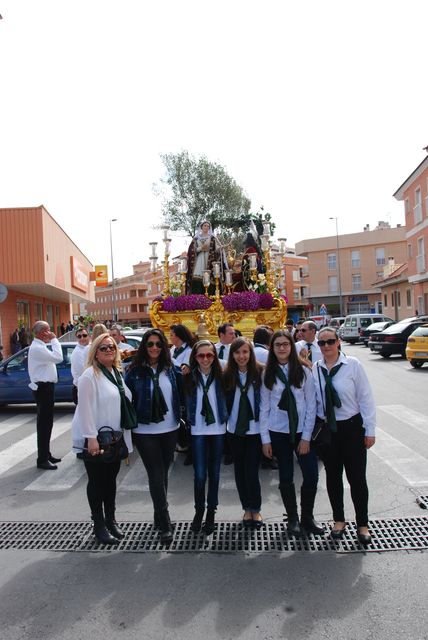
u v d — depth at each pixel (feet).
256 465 15.72
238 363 15.70
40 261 66.39
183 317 32.09
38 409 22.76
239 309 31.60
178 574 12.93
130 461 23.90
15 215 66.23
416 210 95.81
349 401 14.44
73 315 146.82
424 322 69.21
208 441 15.65
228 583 12.40
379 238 176.65
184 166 99.30
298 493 18.78
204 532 15.11
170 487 19.90
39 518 17.07
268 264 33.63
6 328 75.20
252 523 15.49
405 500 17.46
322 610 11.12
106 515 15.37
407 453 23.07
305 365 15.17
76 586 12.49
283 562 13.38
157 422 15.06
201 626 10.69
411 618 10.75
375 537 14.69
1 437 29.25
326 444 14.49
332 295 182.91
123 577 12.87
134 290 271.49
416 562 13.17
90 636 10.48
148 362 15.48
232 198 99.55
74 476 21.66
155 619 10.99
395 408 33.68
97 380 14.75
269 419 15.30
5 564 13.80
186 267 38.04
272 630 10.48
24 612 11.42
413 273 100.01
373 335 70.49
